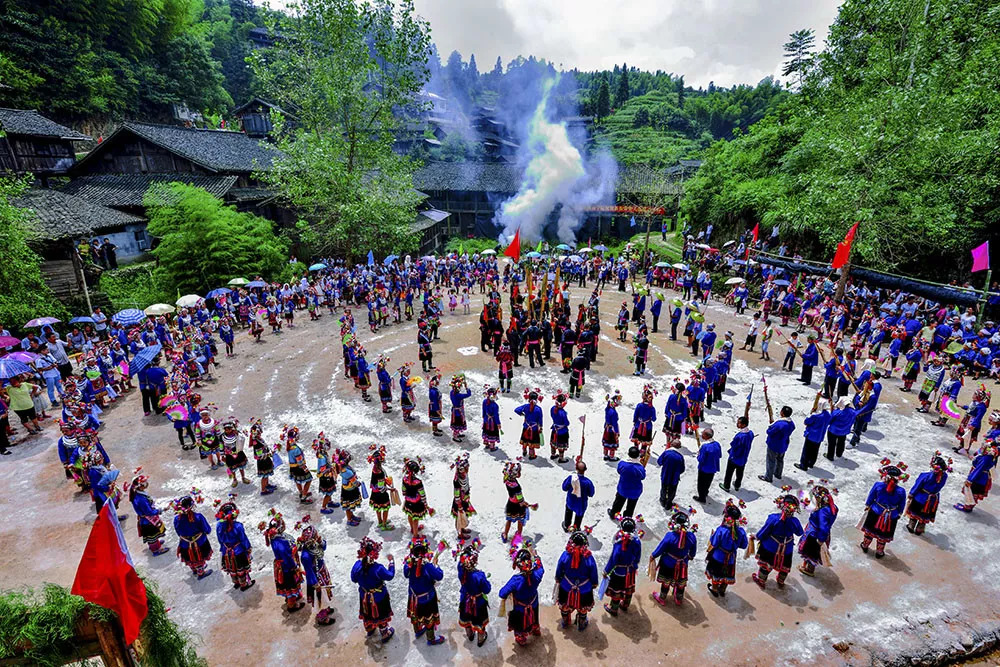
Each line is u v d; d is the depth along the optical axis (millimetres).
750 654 7363
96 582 4867
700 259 34875
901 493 8961
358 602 8430
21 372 13672
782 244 31141
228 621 8070
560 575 7520
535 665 7207
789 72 52750
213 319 21922
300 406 15664
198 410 13289
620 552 7711
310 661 7340
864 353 20016
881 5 25812
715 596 8438
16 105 43875
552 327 21156
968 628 7863
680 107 133000
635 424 12227
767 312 22375
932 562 9258
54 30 47750
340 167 31422
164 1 59969
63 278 24609
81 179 35531
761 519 10297
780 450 11258
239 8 98750
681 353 20203
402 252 40906
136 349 18469
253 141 44781
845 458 12602
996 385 17047
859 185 21594
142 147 37406
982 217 23281
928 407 15188
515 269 31922
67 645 4992
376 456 9906
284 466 12523
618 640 7602
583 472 9430
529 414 12234
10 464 12992
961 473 11961
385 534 9992
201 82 67625
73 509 11109
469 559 7117
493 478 11773
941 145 20562
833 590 8586
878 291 24828
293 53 32625
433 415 13586
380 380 14977
